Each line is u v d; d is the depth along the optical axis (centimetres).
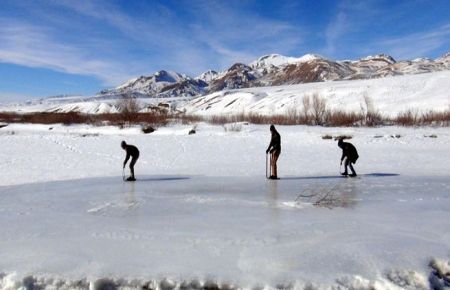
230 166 1884
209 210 1002
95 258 684
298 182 1415
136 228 851
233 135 3133
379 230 813
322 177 1534
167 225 868
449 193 1194
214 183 1409
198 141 2827
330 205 1044
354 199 1117
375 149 2477
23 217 956
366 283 590
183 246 734
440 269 646
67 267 649
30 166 1916
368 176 1555
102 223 893
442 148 2503
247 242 750
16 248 735
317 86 8312
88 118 5178
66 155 2255
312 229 824
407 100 5234
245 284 589
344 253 687
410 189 1262
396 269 624
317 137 2922
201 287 598
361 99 5603
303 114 4881
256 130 3475
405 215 933
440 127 3591
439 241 742
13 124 4862
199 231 821
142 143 2730
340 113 4431
